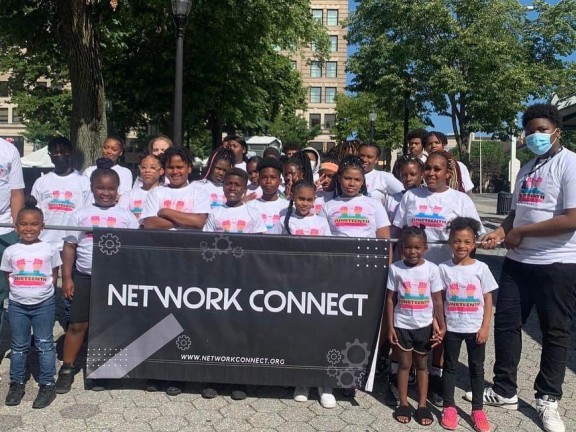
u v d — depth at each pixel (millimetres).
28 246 4316
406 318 4152
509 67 18688
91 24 11461
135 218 4816
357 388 4371
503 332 4406
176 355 4395
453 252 4223
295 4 16938
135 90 19484
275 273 4332
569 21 20156
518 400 4520
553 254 4172
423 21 19172
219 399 4445
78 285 4523
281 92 24234
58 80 28141
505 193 20922
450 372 4133
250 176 6098
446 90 19016
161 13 16641
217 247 4336
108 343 4391
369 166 5801
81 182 5527
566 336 4180
